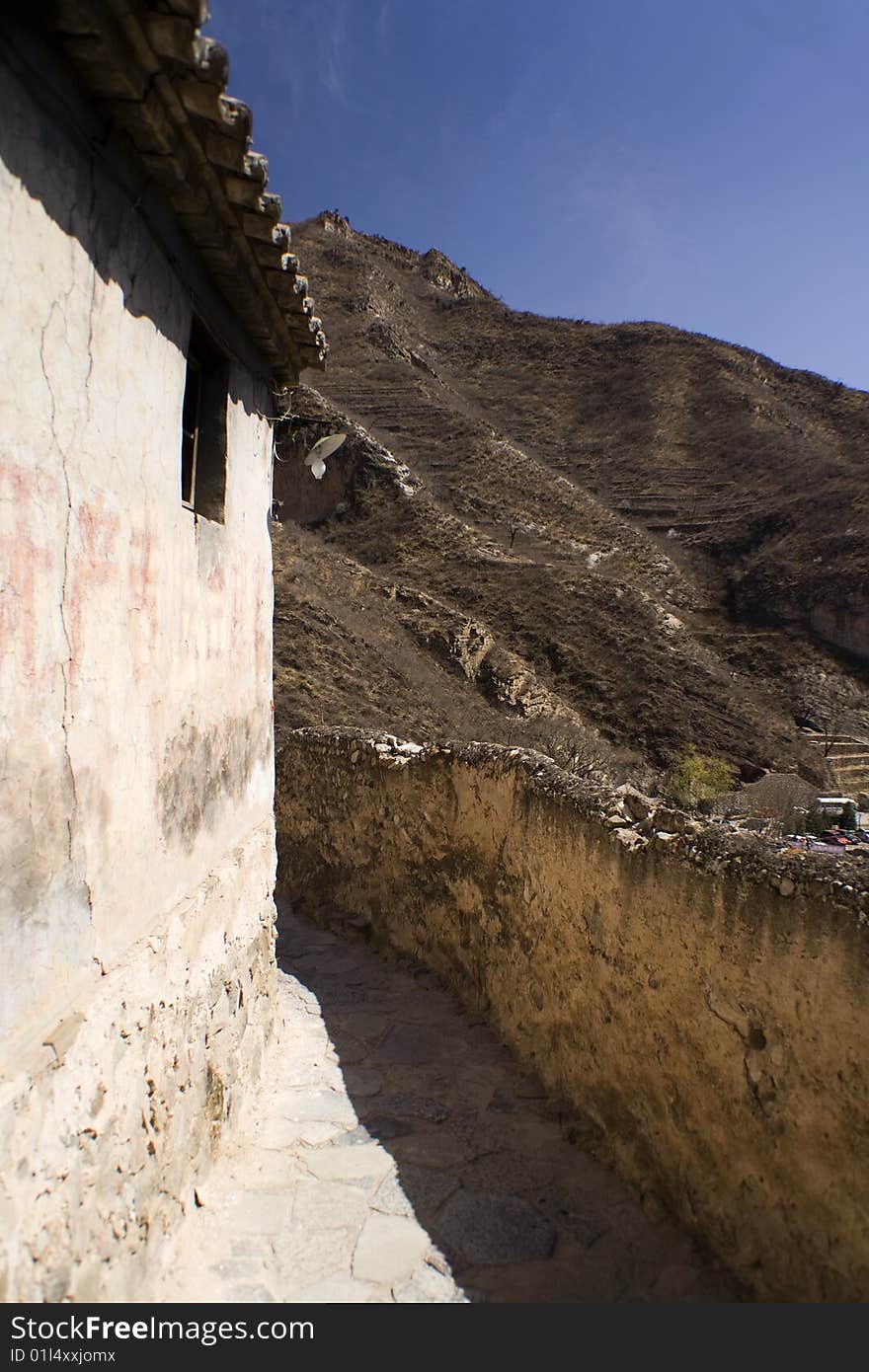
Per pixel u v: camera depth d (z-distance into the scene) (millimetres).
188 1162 3541
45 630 2264
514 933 5445
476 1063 5277
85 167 2395
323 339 4688
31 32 2053
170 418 3191
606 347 64750
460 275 88375
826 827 15547
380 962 7035
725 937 3297
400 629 28531
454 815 6391
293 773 9031
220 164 2820
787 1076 2957
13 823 2113
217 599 4000
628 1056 3988
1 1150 2031
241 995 4434
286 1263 3447
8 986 2102
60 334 2299
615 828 4180
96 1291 2535
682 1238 3500
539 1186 4012
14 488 2086
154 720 3121
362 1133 4477
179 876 3430
